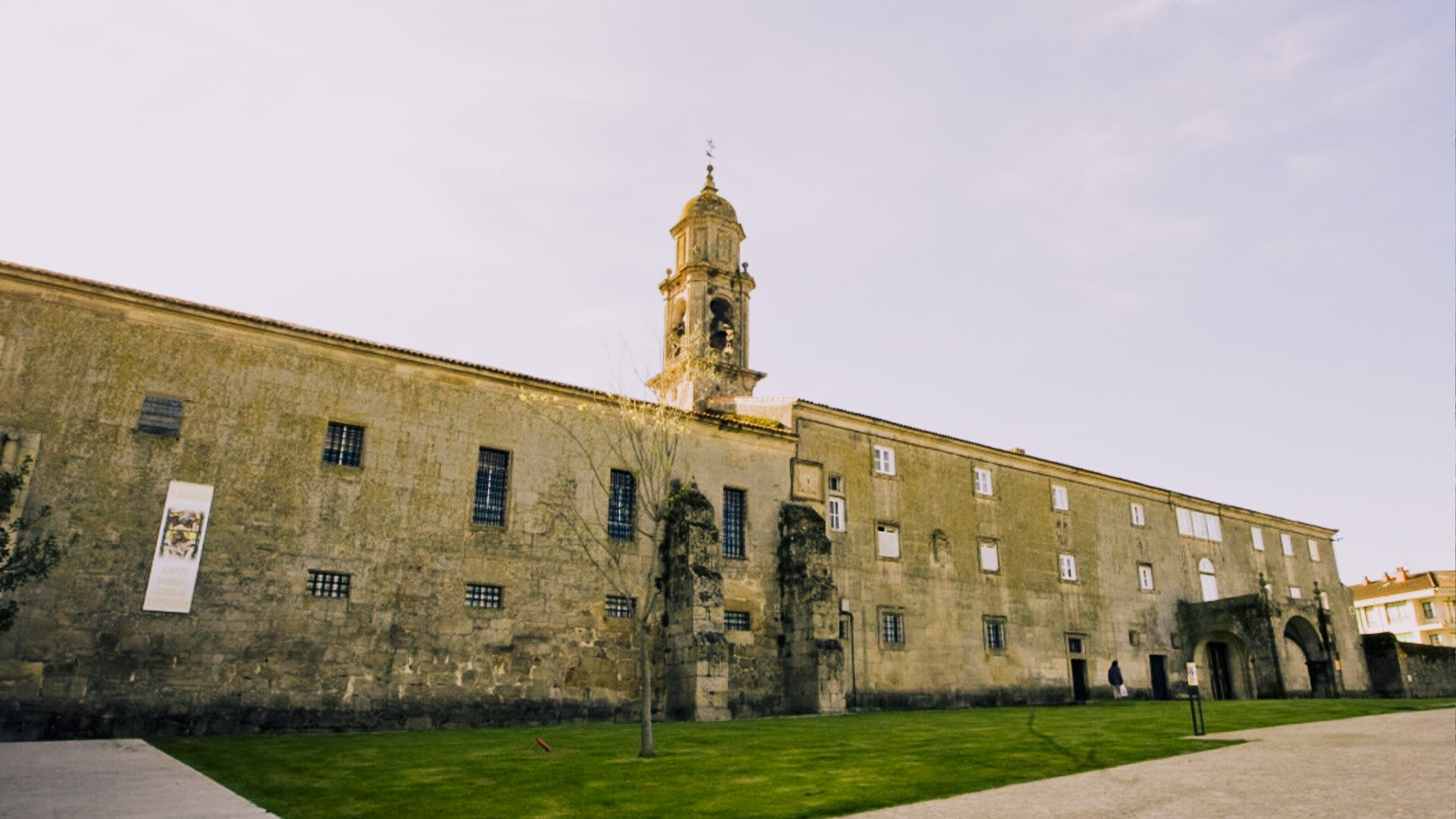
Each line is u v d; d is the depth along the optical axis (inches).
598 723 1018.1
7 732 737.6
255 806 421.7
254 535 878.4
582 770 545.3
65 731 758.5
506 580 1011.3
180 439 866.1
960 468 1562.5
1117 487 1852.9
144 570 818.8
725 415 1312.7
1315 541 2322.8
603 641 1059.3
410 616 941.2
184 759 606.9
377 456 970.1
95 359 847.7
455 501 1005.2
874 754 605.6
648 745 615.8
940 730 789.9
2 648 751.7
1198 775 468.8
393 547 951.6
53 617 775.1
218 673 830.5
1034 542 1630.2
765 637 1204.5
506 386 1082.1
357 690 892.0
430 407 1022.4
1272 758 533.6
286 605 878.4
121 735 778.8
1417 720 796.0
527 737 776.3
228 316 914.1
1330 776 446.0
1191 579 1925.4
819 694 1139.3
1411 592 3828.7
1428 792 385.4
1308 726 765.3
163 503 841.5
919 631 1387.8
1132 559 1812.3
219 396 896.9
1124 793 420.2
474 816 404.8
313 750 660.7
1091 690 1621.6
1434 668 2105.1
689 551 1097.4
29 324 826.8
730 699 1137.4
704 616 1066.1
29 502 784.3
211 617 839.1
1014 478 1652.3
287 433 923.4
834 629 1194.6
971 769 519.8
